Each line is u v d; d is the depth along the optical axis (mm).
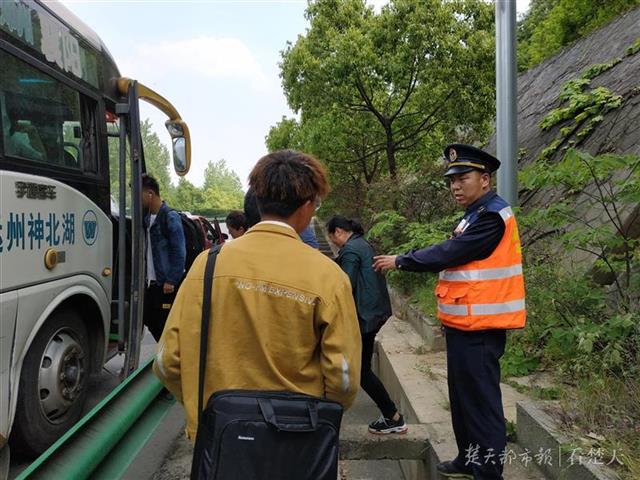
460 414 2777
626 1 10031
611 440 2553
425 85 10648
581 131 6590
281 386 1635
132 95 4246
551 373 3926
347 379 1638
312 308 1632
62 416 3492
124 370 3979
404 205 7898
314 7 10961
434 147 12180
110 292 4207
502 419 2600
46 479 2377
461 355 2621
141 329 4180
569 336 3475
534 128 8242
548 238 5160
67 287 3459
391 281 8156
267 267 1667
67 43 3711
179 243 4848
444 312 2674
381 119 11453
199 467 1572
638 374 3074
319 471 1578
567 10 11492
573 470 2508
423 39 10031
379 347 5902
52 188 3293
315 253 1741
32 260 3047
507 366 4004
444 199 7656
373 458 3506
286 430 1551
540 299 3936
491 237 2539
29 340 3012
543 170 3750
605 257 3992
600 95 6766
